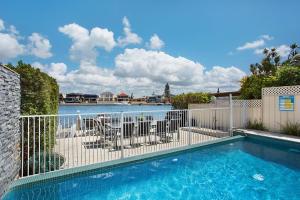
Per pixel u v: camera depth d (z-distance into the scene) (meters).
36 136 5.06
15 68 4.75
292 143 7.81
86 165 5.29
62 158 5.25
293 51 20.59
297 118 8.84
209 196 4.56
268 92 9.89
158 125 7.68
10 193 3.99
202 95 13.93
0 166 3.47
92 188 4.79
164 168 6.05
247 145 8.51
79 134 8.33
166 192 4.70
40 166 4.80
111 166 5.44
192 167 6.18
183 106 15.17
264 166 6.33
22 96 4.76
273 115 9.66
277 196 4.57
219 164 6.44
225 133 9.32
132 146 7.19
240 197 4.48
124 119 7.55
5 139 3.67
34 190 4.35
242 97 13.10
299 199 4.41
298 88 8.84
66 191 4.61
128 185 4.99
